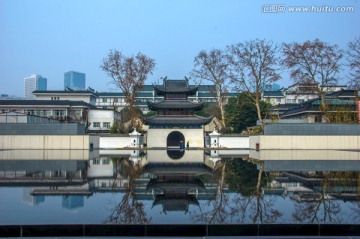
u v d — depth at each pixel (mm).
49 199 13750
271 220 10273
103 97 126625
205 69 74688
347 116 63062
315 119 71875
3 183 18250
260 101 85312
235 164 30406
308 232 9625
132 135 65688
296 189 16297
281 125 50656
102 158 38406
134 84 71812
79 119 88500
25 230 9492
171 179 20297
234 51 69125
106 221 10070
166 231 9609
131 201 13422
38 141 50531
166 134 69000
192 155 45031
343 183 18141
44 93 106375
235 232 9609
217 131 68500
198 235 9609
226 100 112125
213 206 12492
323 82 63781
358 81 61375
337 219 10367
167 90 70812
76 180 19625
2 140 50125
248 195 14805
